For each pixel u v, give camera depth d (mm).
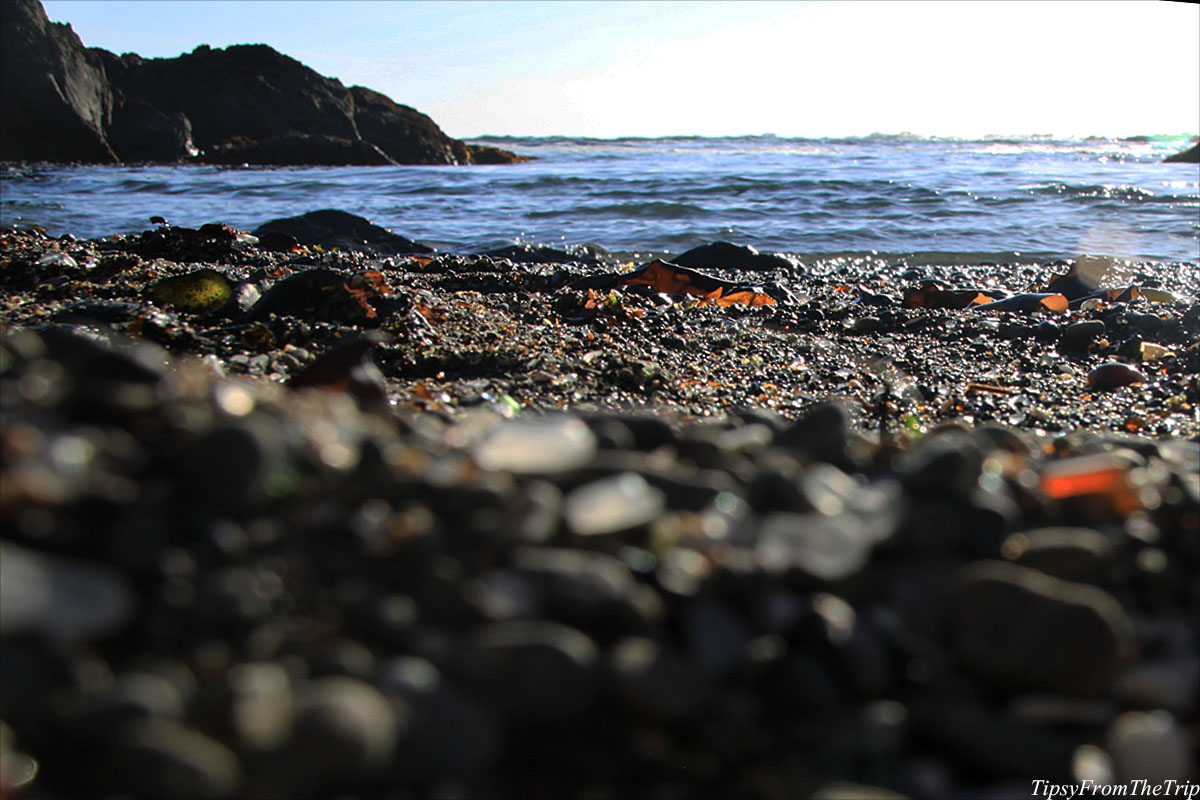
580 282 951
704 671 188
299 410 248
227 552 189
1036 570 219
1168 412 514
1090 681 193
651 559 206
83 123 6035
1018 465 262
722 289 945
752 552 212
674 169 3912
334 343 542
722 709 185
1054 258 1476
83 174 4098
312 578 192
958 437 292
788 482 233
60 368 232
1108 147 9727
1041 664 193
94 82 6309
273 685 165
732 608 203
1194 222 1896
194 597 180
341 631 185
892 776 181
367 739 159
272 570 190
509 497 215
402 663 177
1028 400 536
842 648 194
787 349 672
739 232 1778
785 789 178
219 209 2152
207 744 155
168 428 211
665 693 181
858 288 1062
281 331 555
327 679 173
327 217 1494
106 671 168
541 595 193
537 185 2775
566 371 521
